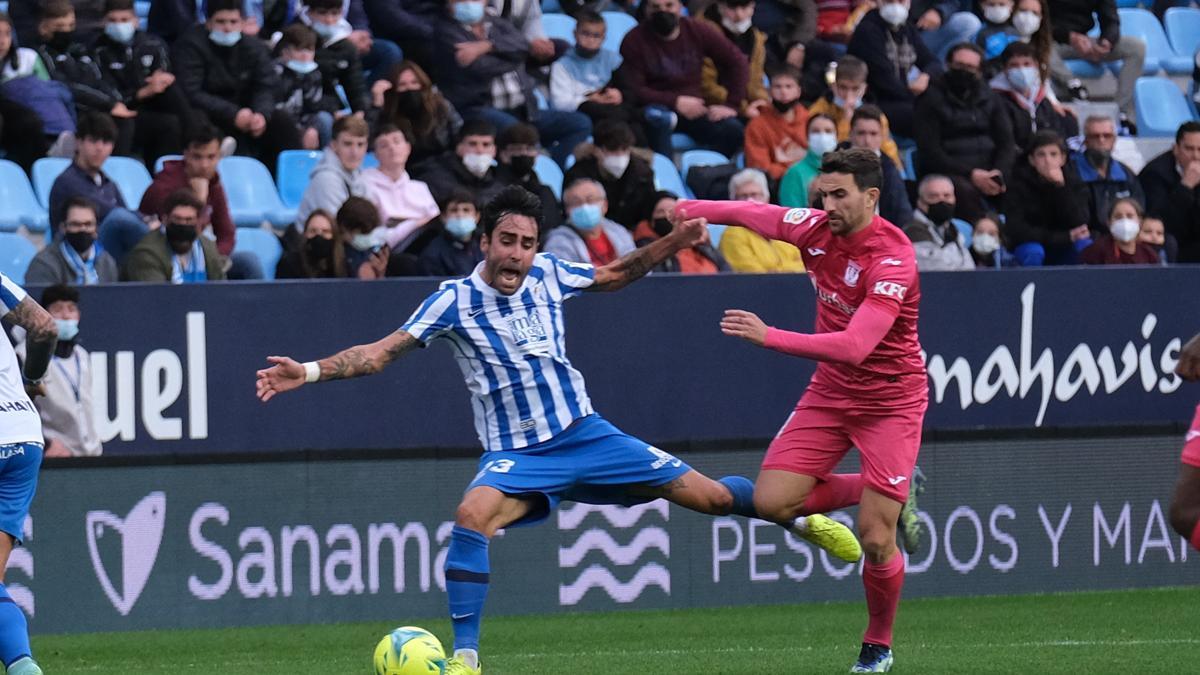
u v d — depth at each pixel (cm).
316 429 3105
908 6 4447
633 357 3225
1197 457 1931
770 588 3262
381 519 3091
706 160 4206
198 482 3002
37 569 2919
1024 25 4506
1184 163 4050
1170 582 3434
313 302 3084
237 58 3812
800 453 2267
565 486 2120
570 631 2917
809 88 4416
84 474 2944
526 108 4088
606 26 4491
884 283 2108
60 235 3181
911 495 2505
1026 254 3931
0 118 3603
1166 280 3491
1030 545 3353
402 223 3569
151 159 3788
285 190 3831
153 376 3012
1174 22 5278
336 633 2933
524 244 2044
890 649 2370
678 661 2481
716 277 3266
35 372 2148
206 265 3281
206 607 2998
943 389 3362
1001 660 2416
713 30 4259
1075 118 4416
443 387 3175
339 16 3972
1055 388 3431
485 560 2041
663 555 3206
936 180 3741
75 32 3806
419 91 3778
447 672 1955
